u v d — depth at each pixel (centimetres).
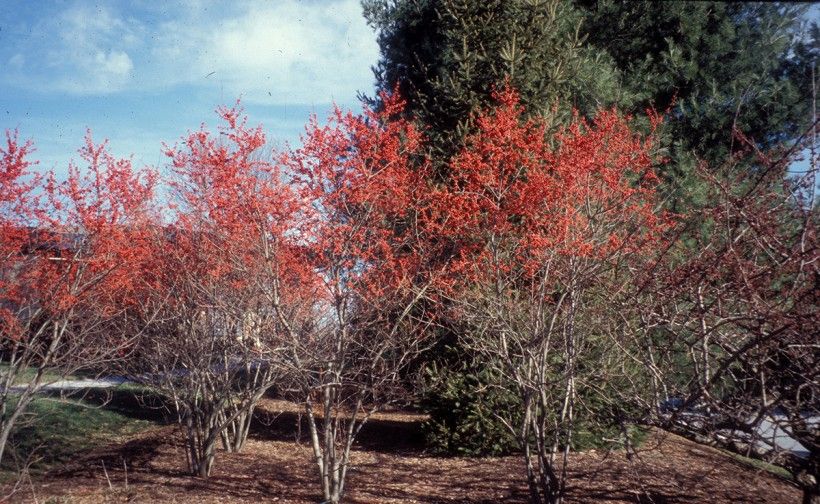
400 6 1070
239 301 639
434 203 698
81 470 752
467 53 896
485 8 930
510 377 564
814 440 361
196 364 718
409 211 715
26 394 650
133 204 710
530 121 691
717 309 421
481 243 669
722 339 412
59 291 664
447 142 859
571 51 930
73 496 648
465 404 780
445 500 634
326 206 577
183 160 694
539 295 561
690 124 1035
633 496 593
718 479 635
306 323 606
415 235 692
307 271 584
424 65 1033
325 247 568
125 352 796
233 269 645
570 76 929
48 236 699
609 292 528
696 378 404
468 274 630
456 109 880
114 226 677
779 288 392
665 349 429
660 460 695
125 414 1043
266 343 615
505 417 753
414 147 673
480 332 590
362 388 606
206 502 629
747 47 1031
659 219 625
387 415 1079
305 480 714
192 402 748
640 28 1125
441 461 777
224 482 702
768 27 990
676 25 1090
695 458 708
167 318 701
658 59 1124
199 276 684
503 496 635
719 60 1061
